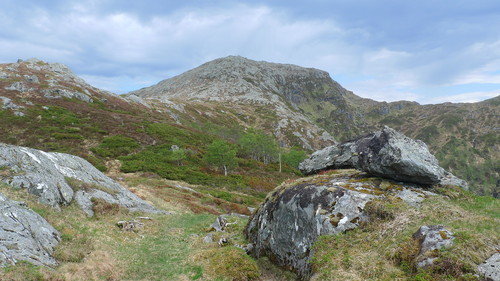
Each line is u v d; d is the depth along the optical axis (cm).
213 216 3184
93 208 2244
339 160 2270
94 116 8106
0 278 973
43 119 6962
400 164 1462
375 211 1341
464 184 1662
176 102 18025
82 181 2475
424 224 1171
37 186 1886
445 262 892
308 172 2470
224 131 13650
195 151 7519
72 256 1378
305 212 1459
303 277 1266
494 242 957
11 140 5612
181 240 2045
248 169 7644
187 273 1442
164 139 7612
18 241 1208
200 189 4912
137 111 11062
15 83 8712
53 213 1781
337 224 1334
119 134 7231
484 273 824
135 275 1406
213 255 1619
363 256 1122
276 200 1725
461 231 1016
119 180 4353
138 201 2975
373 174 1675
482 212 1305
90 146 6134
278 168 8550
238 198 4697
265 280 1407
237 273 1409
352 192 1466
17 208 1445
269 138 10225
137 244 1878
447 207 1276
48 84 9631
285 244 1495
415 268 952
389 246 1111
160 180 4788
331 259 1167
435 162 1525
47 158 2381
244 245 1833
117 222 2158
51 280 1102
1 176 1833
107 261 1451
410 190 1476
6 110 6912
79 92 9875
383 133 1675
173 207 3400
